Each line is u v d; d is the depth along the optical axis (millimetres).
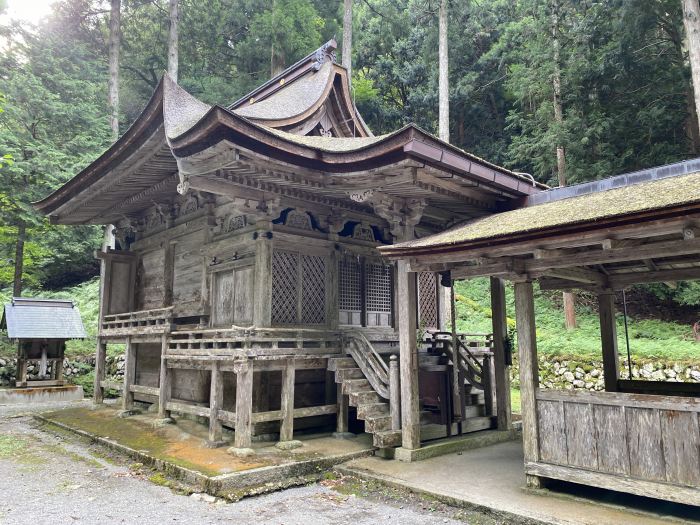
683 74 16969
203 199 10008
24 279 20844
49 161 15609
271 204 8508
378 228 10664
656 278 7770
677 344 14148
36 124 17156
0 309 18750
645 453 4852
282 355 7727
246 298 8898
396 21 26734
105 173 9688
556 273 6605
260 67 25922
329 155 7508
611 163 17453
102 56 27859
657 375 13055
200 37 27000
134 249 12828
